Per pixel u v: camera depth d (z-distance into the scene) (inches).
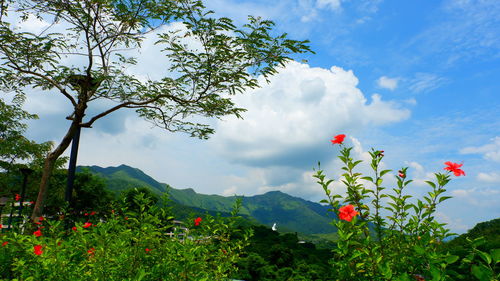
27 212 382.3
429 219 103.6
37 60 319.6
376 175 109.1
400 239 105.7
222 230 165.8
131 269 119.7
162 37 319.6
